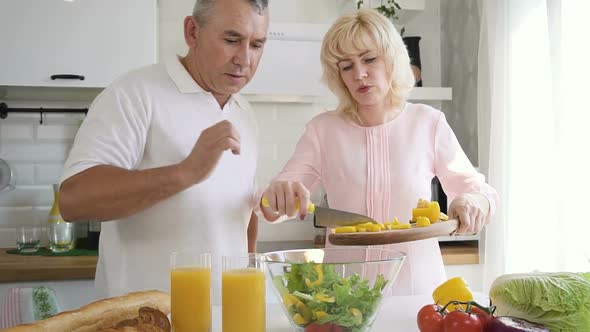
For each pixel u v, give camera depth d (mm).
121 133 1427
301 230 3109
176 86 1531
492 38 2596
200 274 1081
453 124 3230
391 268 1048
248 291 1057
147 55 2529
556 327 1055
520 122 2443
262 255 1092
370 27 1693
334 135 1829
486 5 2639
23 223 2781
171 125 1502
